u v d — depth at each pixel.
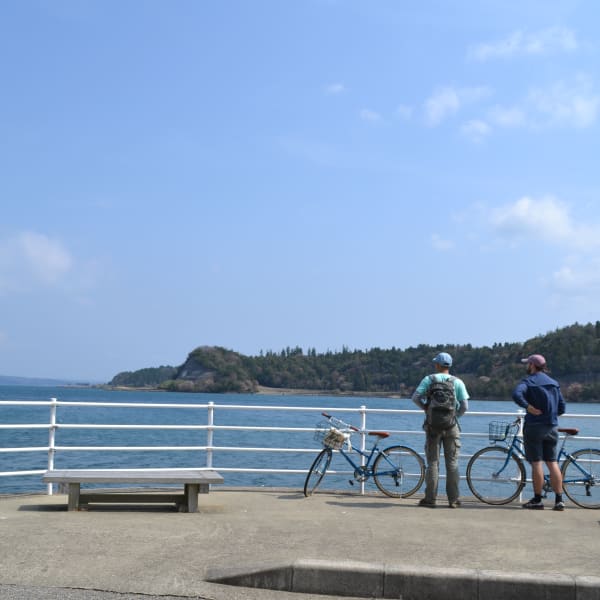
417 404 9.46
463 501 9.84
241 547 6.52
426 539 7.00
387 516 8.32
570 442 24.25
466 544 6.81
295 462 24.58
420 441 32.19
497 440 9.86
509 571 5.80
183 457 26.12
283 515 8.25
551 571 5.92
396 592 5.64
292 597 5.55
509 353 158.38
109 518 7.77
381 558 6.20
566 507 9.50
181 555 6.23
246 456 26.72
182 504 8.50
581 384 138.12
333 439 9.99
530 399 9.23
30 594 5.25
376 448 10.16
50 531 6.93
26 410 77.19
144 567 5.89
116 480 8.17
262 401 153.00
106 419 62.28
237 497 9.64
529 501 9.27
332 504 9.20
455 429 9.26
